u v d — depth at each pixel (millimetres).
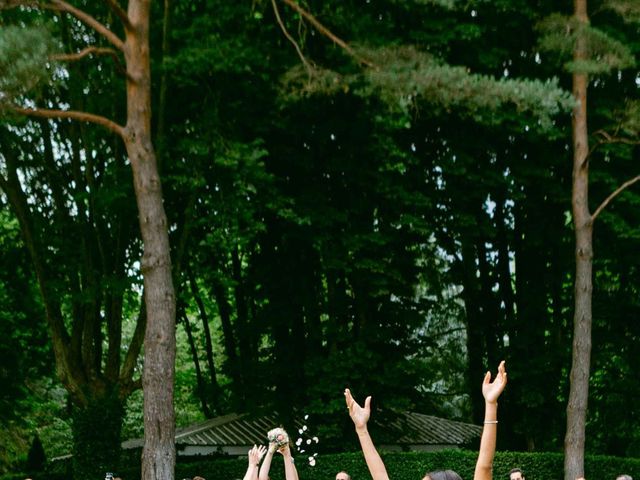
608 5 22016
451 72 18094
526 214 27438
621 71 26172
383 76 18391
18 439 37062
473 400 29703
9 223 29516
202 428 29375
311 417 25875
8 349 28984
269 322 26766
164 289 17828
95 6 23031
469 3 22547
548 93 18016
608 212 24297
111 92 22891
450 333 34562
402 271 26391
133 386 24375
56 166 24844
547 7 25094
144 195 18031
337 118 25125
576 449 22109
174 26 23406
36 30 15617
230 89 23688
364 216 25750
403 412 26281
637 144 24312
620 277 28031
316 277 27859
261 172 21641
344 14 23391
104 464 23609
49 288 23797
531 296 27469
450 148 25391
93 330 24484
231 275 30016
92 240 24234
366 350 25219
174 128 22641
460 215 25219
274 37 24797
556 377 27094
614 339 27312
